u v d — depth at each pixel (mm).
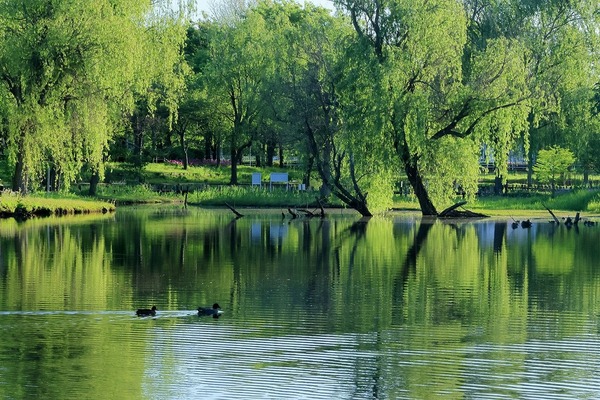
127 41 83250
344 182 99688
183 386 28281
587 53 111812
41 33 81125
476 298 43375
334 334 35156
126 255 58719
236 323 36875
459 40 82750
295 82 94062
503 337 34938
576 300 42938
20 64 80250
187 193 122375
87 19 82188
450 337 34906
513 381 29109
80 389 28000
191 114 145750
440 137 86062
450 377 29531
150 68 93000
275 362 30938
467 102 83938
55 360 31000
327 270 52438
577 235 75312
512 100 84438
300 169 141375
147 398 27141
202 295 43375
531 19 107750
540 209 108500
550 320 38156
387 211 102312
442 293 44719
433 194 92062
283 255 59688
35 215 90625
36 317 37688
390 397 27516
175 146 161125
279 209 110562
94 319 37406
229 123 146875
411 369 30328
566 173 127562
